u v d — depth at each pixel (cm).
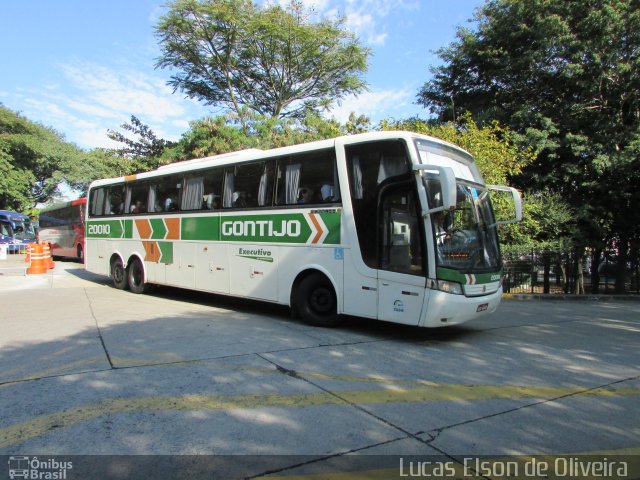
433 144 725
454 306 655
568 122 1678
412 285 664
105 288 1327
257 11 2381
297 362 564
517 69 1739
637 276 1594
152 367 527
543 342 732
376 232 705
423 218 658
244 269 909
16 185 3753
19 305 979
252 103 2805
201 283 1009
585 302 1317
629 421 409
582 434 380
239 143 2077
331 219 762
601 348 698
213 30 2391
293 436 361
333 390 468
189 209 1047
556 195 1633
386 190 698
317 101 2845
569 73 1569
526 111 1692
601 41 1534
